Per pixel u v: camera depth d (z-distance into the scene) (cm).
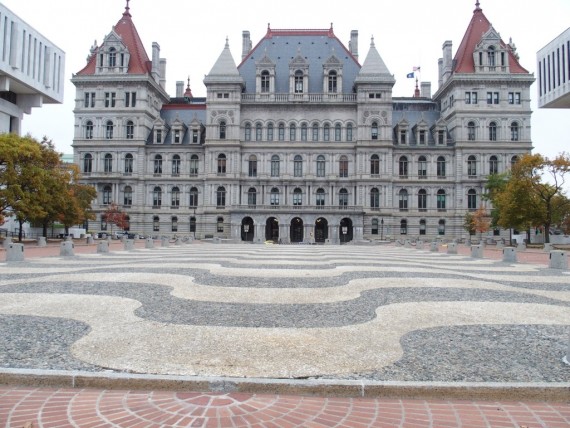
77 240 6919
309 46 9456
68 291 1576
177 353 872
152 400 687
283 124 8769
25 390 723
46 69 7562
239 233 8338
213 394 712
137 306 1317
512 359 866
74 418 626
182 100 10462
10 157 4919
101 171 8706
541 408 683
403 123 8912
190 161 8931
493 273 2411
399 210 8731
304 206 8506
